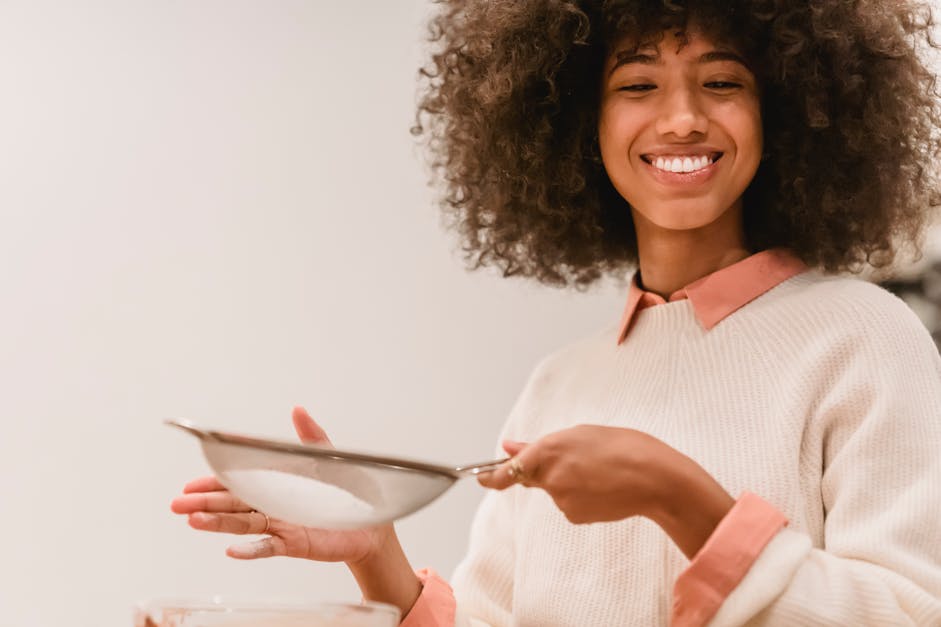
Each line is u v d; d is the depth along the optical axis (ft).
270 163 8.19
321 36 8.34
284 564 7.77
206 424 7.89
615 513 2.68
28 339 7.90
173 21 8.27
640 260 3.95
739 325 3.53
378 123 8.27
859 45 3.84
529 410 4.10
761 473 3.21
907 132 3.95
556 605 3.44
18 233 8.00
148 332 7.96
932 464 3.03
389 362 8.06
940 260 6.08
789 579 2.72
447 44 4.55
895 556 2.86
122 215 8.06
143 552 7.76
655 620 3.26
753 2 3.61
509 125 4.18
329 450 2.47
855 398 3.17
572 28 3.92
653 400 3.55
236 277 8.05
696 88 3.58
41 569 7.70
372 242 8.17
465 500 8.00
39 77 8.16
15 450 7.79
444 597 3.54
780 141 3.86
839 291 3.44
